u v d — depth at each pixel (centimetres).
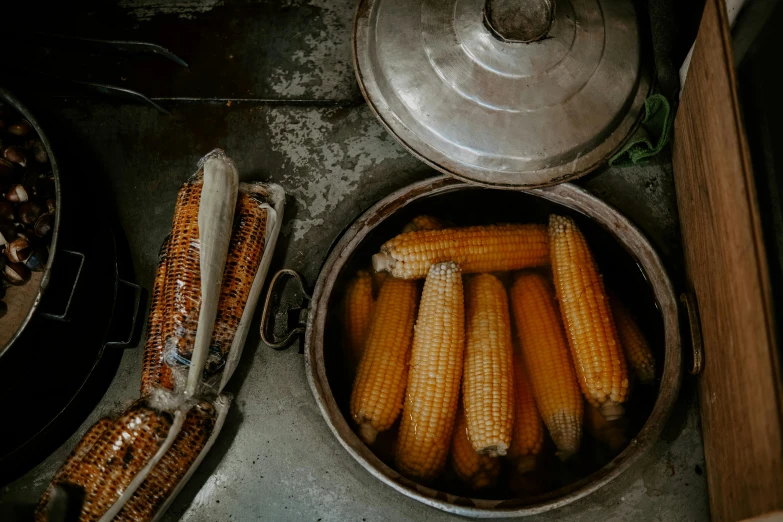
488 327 74
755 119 69
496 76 68
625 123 73
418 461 71
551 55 68
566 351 75
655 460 71
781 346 61
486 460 72
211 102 86
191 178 77
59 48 88
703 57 65
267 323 78
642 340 76
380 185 81
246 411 75
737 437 61
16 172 80
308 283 79
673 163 78
